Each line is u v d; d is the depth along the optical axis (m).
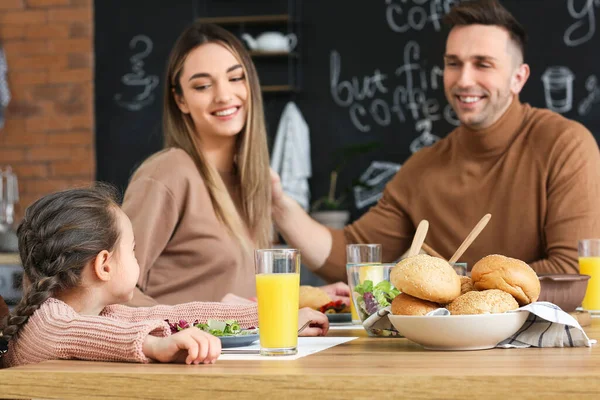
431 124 4.96
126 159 5.26
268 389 1.01
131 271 1.41
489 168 2.68
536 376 0.94
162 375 1.04
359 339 1.46
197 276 2.15
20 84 5.25
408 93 4.98
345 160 5.00
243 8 5.17
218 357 1.22
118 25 5.27
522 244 2.60
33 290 1.31
